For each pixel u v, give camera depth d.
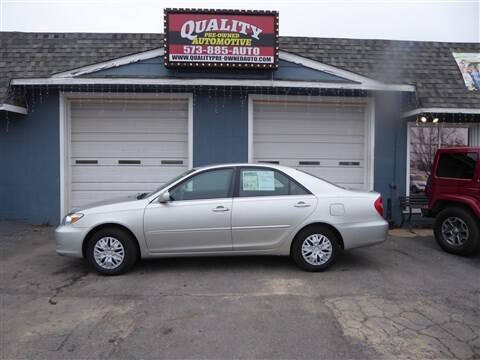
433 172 7.41
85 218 5.56
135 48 9.33
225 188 5.74
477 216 6.50
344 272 5.78
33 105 8.95
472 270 5.95
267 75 8.80
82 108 9.27
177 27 8.45
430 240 8.00
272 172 5.84
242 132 9.20
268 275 5.61
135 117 9.32
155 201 5.64
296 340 3.75
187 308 4.47
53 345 3.67
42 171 9.01
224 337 3.81
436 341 3.73
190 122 9.13
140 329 3.98
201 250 5.63
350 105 9.55
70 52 9.19
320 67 8.78
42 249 7.08
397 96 9.38
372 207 5.78
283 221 5.65
